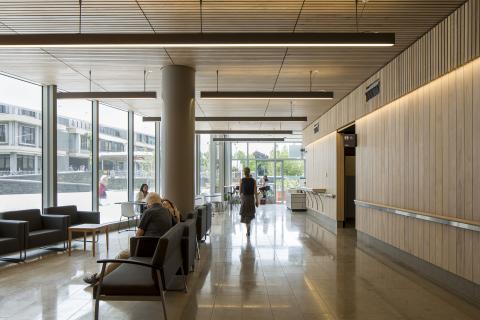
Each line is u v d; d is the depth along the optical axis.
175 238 3.98
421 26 5.35
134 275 3.78
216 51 6.37
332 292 4.79
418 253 5.96
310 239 8.94
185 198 7.36
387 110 7.29
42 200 8.75
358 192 9.05
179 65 7.19
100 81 8.46
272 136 21.48
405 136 6.47
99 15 5.00
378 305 4.31
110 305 4.29
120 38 4.43
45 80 8.34
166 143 7.29
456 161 4.91
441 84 5.30
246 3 4.62
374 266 6.20
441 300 4.49
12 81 8.03
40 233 6.92
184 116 7.27
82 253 7.27
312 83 8.61
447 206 5.12
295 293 4.74
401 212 6.43
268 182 22.73
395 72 6.72
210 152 20.19
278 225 11.69
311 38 4.43
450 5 4.68
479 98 4.41
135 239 4.88
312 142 15.19
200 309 4.17
